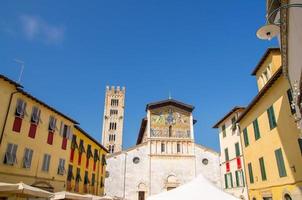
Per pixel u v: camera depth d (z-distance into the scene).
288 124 20.70
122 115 109.31
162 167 56.28
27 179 24.70
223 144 43.16
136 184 54.81
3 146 21.92
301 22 7.88
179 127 60.47
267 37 10.66
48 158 28.47
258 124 26.94
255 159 27.95
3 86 22.33
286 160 21.25
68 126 33.28
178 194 14.57
